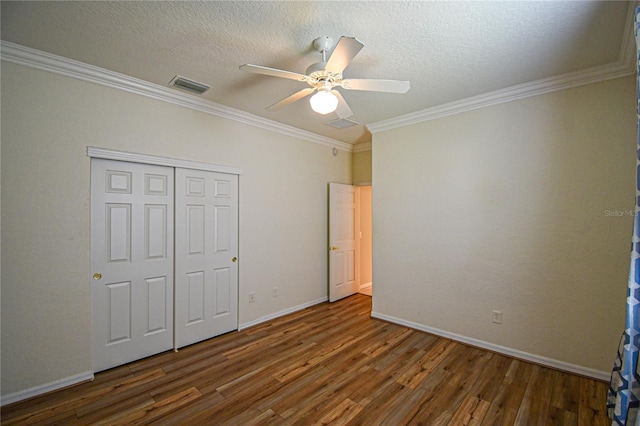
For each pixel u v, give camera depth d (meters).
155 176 2.83
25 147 2.14
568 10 1.71
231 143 3.38
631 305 1.49
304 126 3.97
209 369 2.57
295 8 1.71
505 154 2.84
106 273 2.54
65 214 2.31
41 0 1.62
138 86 2.64
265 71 1.86
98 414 2.00
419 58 2.25
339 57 1.68
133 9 1.71
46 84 2.23
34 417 1.96
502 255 2.86
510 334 2.81
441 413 2.01
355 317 3.90
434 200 3.31
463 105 3.05
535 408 2.04
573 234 2.50
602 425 1.87
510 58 2.25
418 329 3.45
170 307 2.93
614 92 2.33
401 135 3.59
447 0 1.63
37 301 2.19
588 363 2.43
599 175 2.39
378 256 3.83
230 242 3.39
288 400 2.15
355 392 2.24
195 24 1.86
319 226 4.51
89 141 2.42
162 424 1.90
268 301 3.78
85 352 2.39
